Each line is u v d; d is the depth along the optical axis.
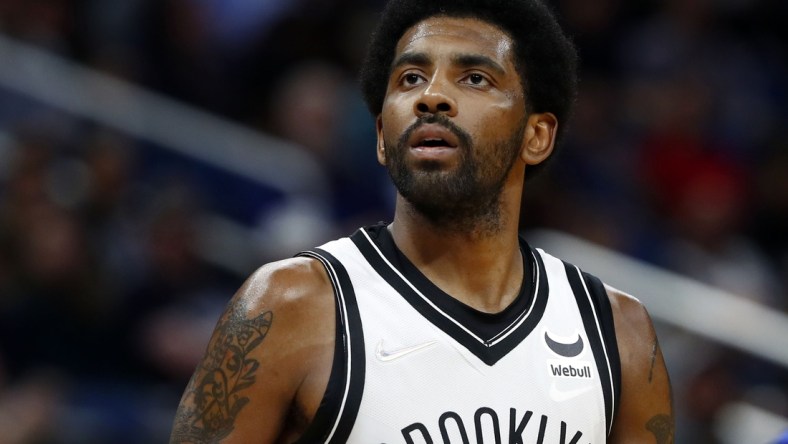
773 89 26.59
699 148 24.28
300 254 7.75
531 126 8.09
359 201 20.94
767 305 21.17
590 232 19.97
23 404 16.55
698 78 25.16
